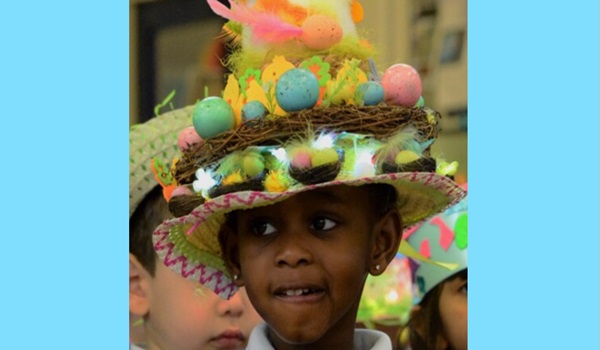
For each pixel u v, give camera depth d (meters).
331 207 2.15
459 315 3.41
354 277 2.16
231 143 2.12
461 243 3.39
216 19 3.77
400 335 3.63
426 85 3.97
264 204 2.13
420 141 2.21
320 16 2.17
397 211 2.29
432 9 3.94
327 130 2.07
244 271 2.20
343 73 2.13
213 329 3.04
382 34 3.88
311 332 2.12
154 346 3.11
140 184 3.04
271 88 2.12
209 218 2.31
